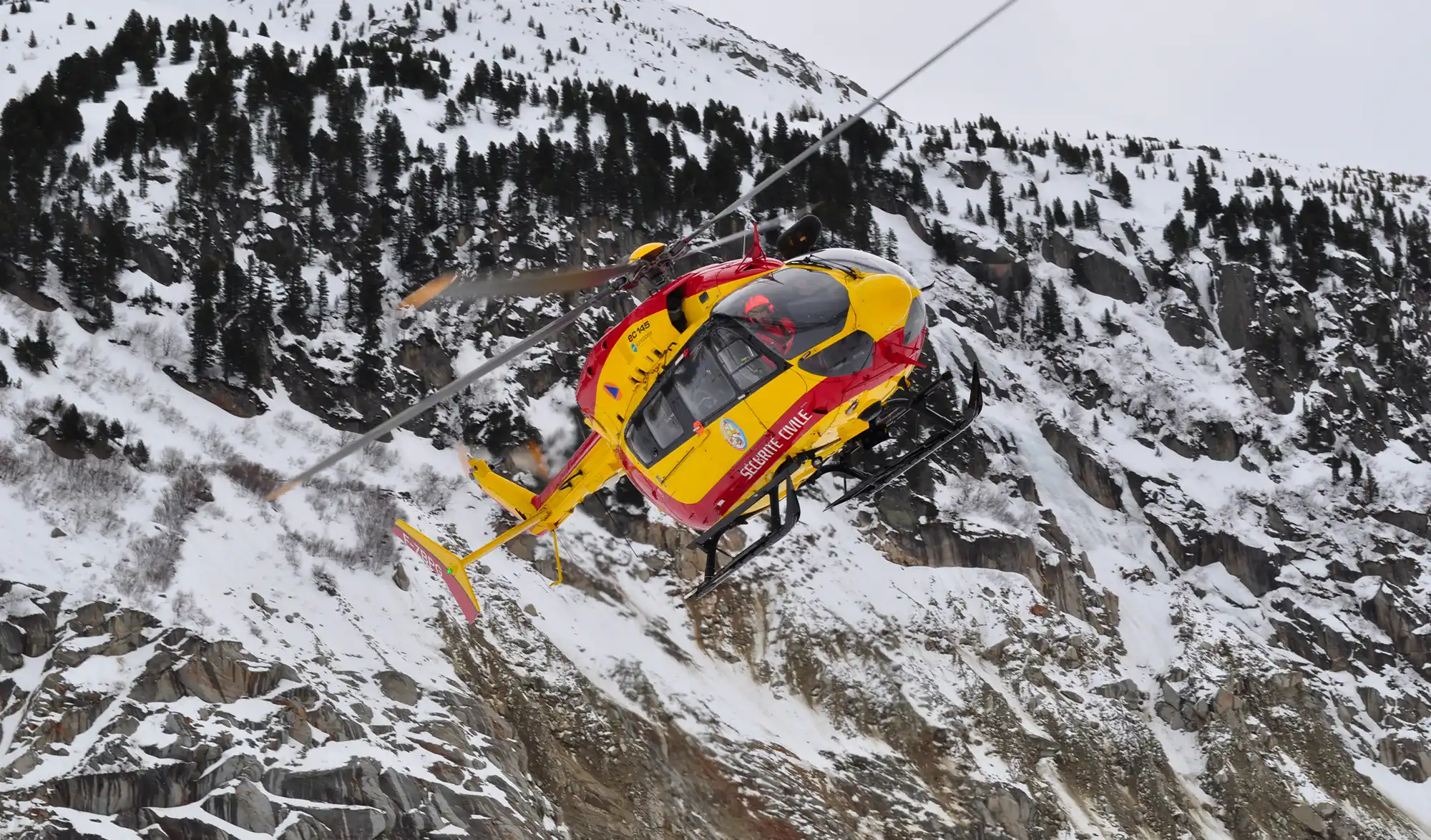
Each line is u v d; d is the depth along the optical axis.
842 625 54.38
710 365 16.30
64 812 32.66
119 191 66.31
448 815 36.09
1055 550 63.56
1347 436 78.25
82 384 55.28
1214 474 74.38
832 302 15.70
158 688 36.78
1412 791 57.75
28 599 39.22
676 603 53.34
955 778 48.84
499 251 72.94
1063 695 56.06
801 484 17.52
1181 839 50.53
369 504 52.19
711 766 45.44
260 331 60.97
